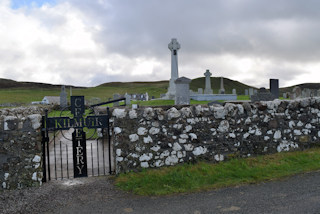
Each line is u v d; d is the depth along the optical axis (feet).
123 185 18.12
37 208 15.02
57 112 72.33
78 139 19.94
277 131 24.16
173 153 21.15
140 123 20.52
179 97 53.67
